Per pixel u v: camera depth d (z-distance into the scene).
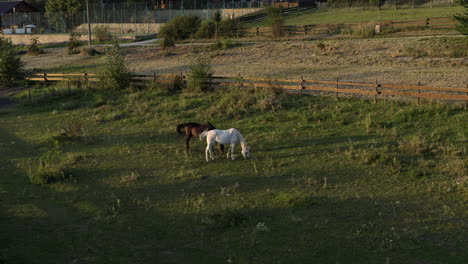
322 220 10.12
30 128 21.09
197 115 21.33
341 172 13.22
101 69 29.55
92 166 15.08
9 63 32.56
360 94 21.83
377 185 12.09
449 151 14.26
